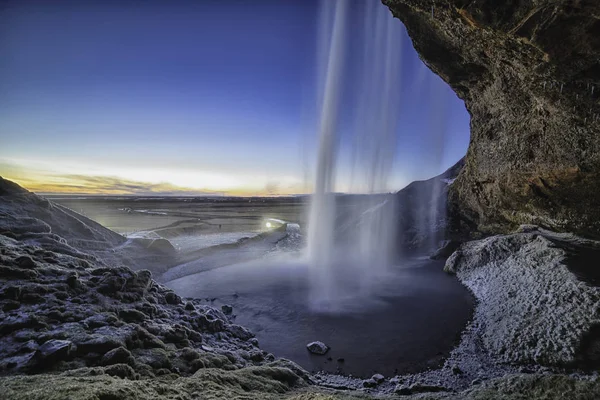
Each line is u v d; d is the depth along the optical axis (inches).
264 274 541.6
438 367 248.7
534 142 441.4
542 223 521.0
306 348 282.0
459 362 254.4
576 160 380.8
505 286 380.2
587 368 217.3
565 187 436.8
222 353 231.3
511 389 173.5
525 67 296.7
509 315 309.3
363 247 756.6
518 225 594.9
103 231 567.8
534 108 399.5
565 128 362.0
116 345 172.1
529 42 228.8
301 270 571.5
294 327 325.4
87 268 312.5
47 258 298.8
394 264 619.2
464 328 316.5
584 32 205.5
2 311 191.9
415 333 308.0
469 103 605.3
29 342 160.2
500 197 598.2
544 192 483.8
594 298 267.1
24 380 117.6
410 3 310.8
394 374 240.2
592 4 183.5
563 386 164.4
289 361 244.4
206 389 148.6
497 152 544.4
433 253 663.8
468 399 167.9
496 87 448.5
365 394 191.2
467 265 506.6
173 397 128.2
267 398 152.6
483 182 641.0
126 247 555.5
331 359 263.1
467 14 243.9
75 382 116.8
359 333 310.2
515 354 250.4
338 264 619.8
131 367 159.2
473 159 658.2
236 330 297.4
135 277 298.4
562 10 195.2
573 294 286.5
